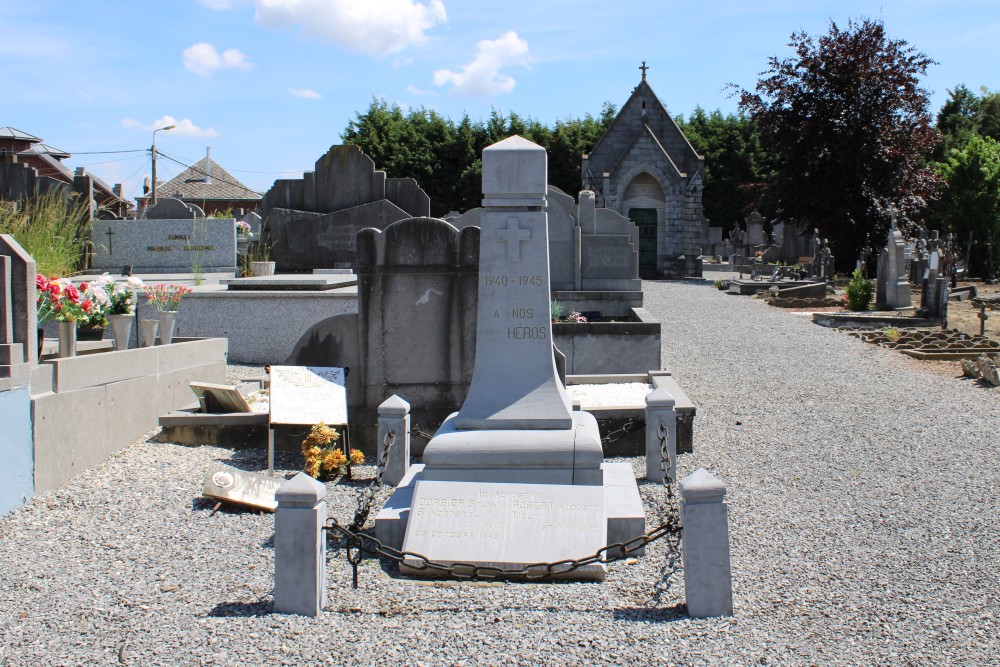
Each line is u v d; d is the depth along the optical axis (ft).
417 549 19.65
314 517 17.12
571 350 44.68
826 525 23.16
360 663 14.97
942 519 23.65
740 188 134.10
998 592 18.53
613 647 15.53
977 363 45.50
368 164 66.74
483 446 21.98
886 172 120.06
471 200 162.71
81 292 33.04
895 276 77.66
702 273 137.39
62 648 15.52
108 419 29.04
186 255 59.26
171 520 23.30
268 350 47.24
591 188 135.85
